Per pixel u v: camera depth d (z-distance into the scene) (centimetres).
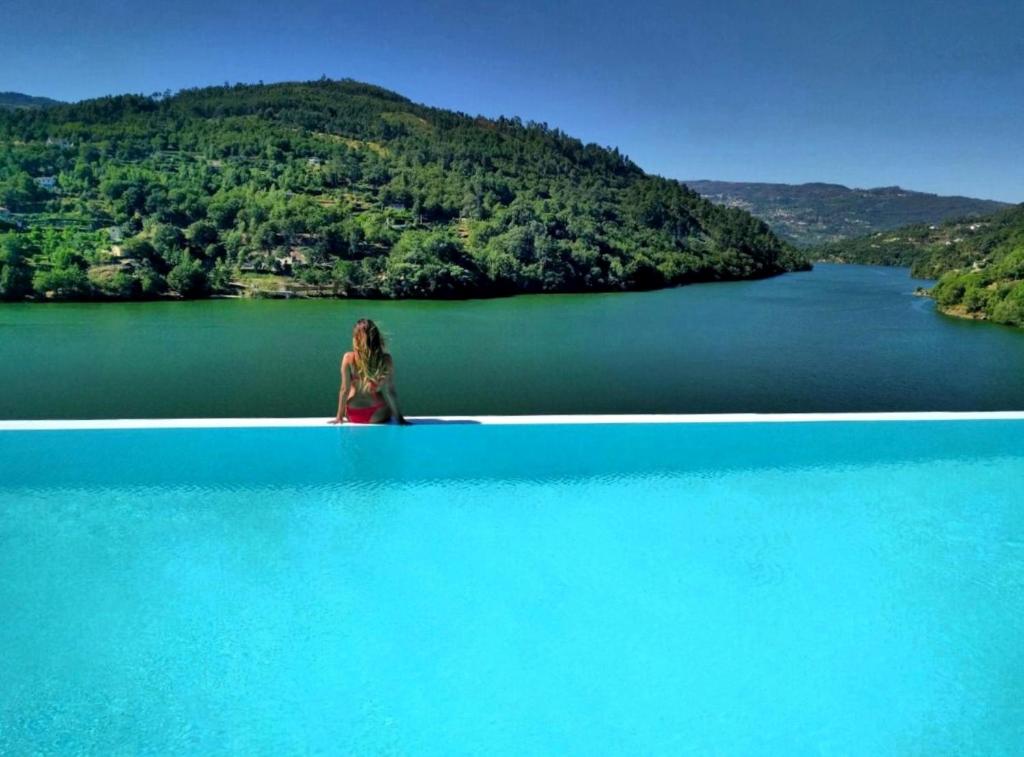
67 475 285
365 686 179
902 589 227
